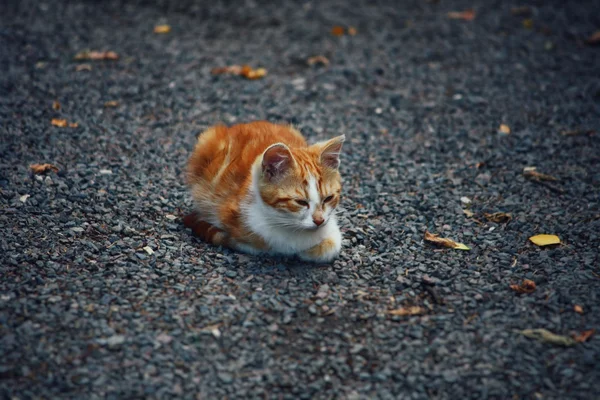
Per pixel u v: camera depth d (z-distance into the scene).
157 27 12.45
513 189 8.10
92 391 4.92
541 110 10.05
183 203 7.56
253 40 12.26
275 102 10.20
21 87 9.98
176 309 5.78
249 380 5.13
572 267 6.55
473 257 6.77
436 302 6.05
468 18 13.22
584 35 12.45
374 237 7.06
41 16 12.57
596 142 9.11
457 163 8.74
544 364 5.35
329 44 12.20
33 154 8.27
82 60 11.02
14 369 5.04
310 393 5.05
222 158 7.05
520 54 11.81
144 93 10.21
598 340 5.56
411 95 10.56
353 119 9.85
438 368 5.30
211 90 10.44
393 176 8.39
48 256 6.34
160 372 5.13
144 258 6.45
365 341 5.57
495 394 5.07
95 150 8.55
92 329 5.47
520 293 6.18
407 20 13.20
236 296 6.01
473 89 10.70
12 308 5.62
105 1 13.40
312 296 6.07
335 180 6.43
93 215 7.10
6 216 6.89
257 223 6.38
